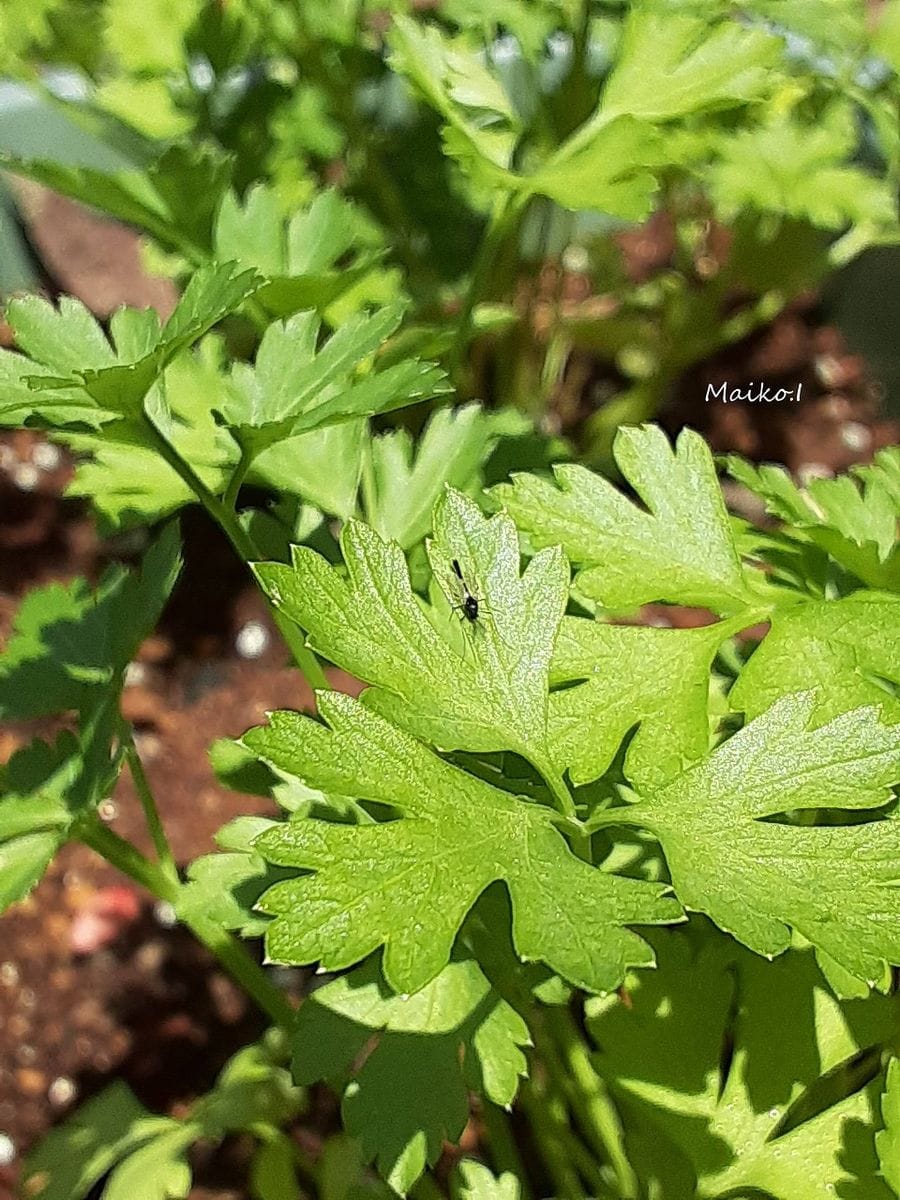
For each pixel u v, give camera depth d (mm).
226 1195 188
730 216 264
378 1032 135
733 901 99
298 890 96
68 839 122
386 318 126
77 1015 213
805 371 322
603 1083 138
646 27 154
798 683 116
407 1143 116
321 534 147
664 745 112
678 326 291
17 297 121
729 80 152
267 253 166
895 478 134
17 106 309
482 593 109
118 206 166
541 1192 182
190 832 238
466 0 217
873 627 118
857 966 95
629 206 146
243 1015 213
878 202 212
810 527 121
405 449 155
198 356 162
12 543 279
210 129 267
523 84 273
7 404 113
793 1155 121
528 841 102
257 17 247
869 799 102
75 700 133
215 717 258
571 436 310
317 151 270
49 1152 165
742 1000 124
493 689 108
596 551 123
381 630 107
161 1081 206
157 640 270
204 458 154
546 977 124
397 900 97
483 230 282
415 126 283
